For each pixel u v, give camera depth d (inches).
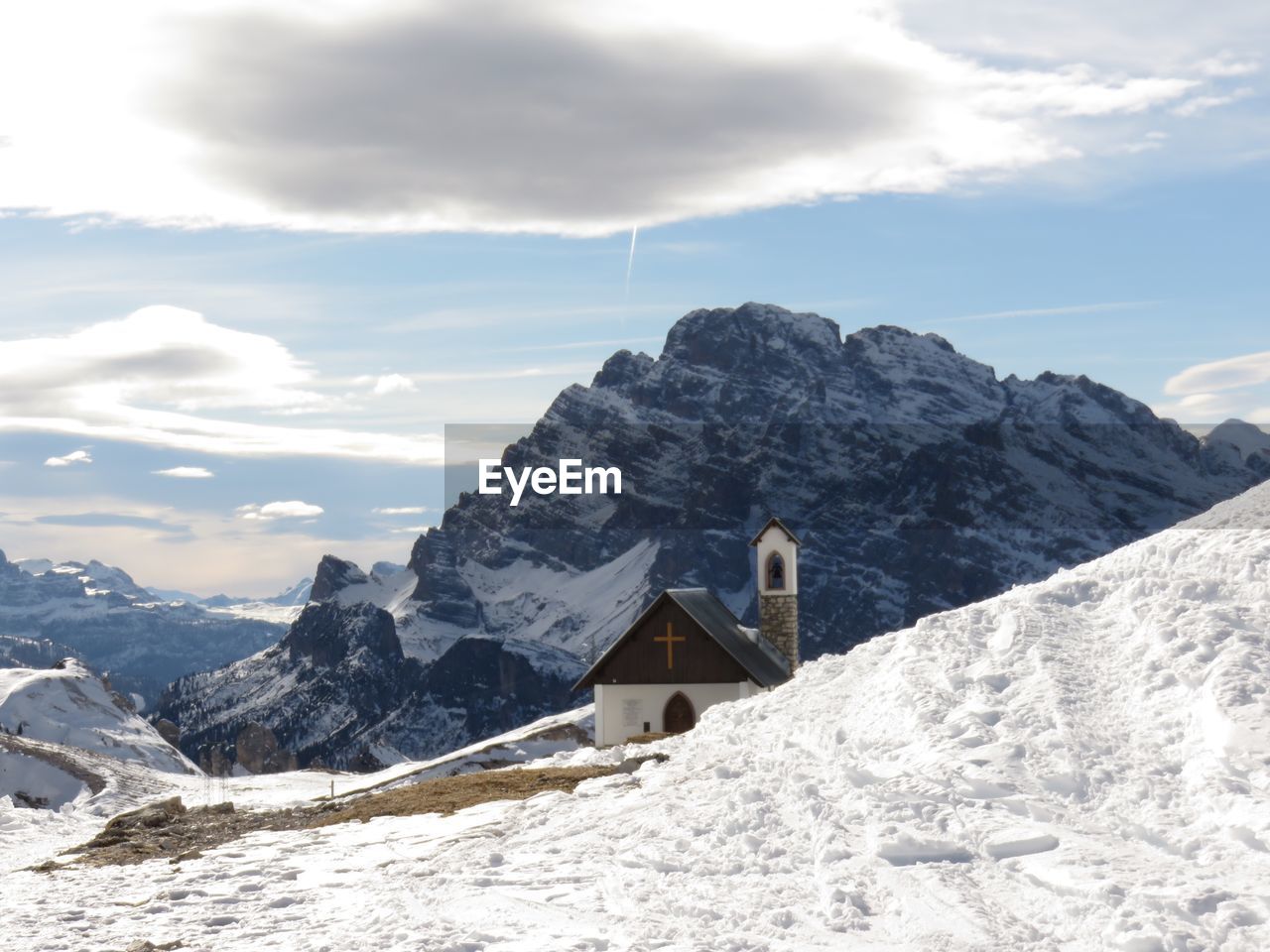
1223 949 468.1
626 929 550.9
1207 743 675.4
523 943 540.7
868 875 593.6
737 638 2405.3
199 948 582.6
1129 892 520.7
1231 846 565.6
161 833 1088.2
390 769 2896.2
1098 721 742.5
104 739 4389.8
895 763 755.4
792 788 740.7
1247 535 946.1
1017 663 845.2
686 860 660.1
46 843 1454.2
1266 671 722.2
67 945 611.8
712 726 1075.3
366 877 722.8
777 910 557.6
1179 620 823.1
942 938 507.5
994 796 668.1
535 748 2600.9
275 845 894.4
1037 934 510.3
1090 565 1023.6
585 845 732.7
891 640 1058.1
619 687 2274.9
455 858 740.0
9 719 4325.8
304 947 563.8
